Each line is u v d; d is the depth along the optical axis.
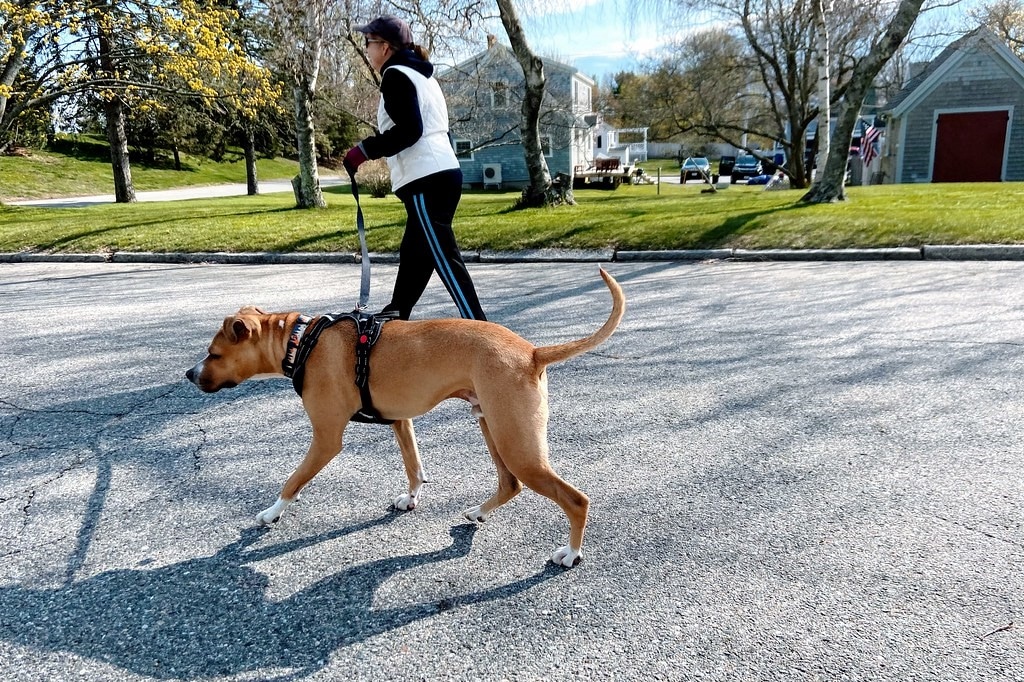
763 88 30.59
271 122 29.38
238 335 3.12
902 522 2.96
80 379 5.08
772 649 2.25
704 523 3.03
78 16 17.42
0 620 2.49
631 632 2.36
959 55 26.44
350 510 3.25
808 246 9.52
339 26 14.77
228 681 2.19
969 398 4.25
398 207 16.77
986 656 2.18
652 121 30.92
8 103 20.38
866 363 4.98
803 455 3.63
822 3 15.51
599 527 3.04
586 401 4.48
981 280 7.51
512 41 13.98
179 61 18.14
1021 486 3.21
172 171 43.69
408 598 2.59
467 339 2.86
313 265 10.55
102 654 2.31
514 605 2.53
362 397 2.99
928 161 28.09
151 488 3.47
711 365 5.08
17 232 13.35
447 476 3.57
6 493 3.42
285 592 2.64
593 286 8.04
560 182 15.55
